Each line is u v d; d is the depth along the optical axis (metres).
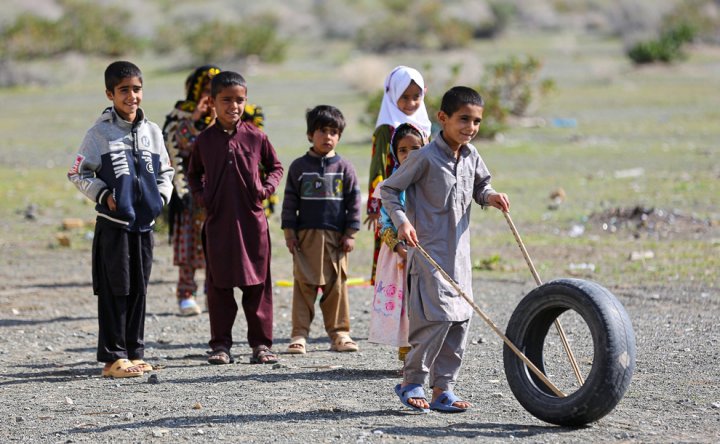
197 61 127.12
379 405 17.69
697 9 142.75
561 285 16.06
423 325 16.55
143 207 20.17
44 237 39.66
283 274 32.91
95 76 117.94
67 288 30.94
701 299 27.31
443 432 15.80
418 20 154.50
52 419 17.22
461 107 16.30
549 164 55.94
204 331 25.28
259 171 22.12
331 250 22.56
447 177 16.48
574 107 83.56
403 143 19.81
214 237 21.06
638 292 28.31
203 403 18.03
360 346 23.30
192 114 26.02
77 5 170.88
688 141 63.56
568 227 38.91
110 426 16.66
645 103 84.75
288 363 21.48
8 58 120.69
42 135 72.06
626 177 50.38
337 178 22.44
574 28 181.62
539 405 16.12
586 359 21.05
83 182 19.66
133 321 20.78
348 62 126.88
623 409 17.20
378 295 19.86
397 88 20.36
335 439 15.50
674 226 38.03
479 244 36.38
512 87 78.50
